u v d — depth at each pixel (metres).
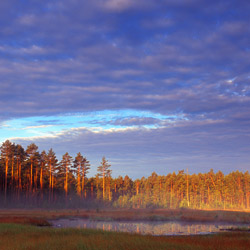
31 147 90.75
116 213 58.50
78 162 99.25
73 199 92.50
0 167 83.56
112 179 131.25
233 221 45.28
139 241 18.81
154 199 107.06
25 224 34.94
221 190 126.56
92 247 16.81
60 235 23.47
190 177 130.50
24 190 86.75
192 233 30.97
